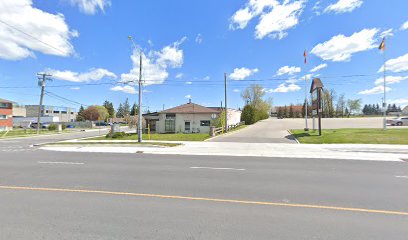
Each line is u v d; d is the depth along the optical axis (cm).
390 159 1158
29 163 1059
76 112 11550
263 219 427
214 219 427
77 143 2044
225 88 3159
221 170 884
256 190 614
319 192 595
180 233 372
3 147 1900
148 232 375
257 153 1377
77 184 675
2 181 713
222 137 2445
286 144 1816
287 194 579
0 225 400
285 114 11069
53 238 355
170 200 534
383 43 2764
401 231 379
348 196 562
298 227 394
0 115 5053
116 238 356
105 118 10075
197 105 3997
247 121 5484
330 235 366
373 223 409
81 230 382
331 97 8244
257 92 7025
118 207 488
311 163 1047
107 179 736
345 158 1195
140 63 2052
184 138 2345
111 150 1599
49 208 481
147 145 1812
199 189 624
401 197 554
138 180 723
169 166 971
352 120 5100
